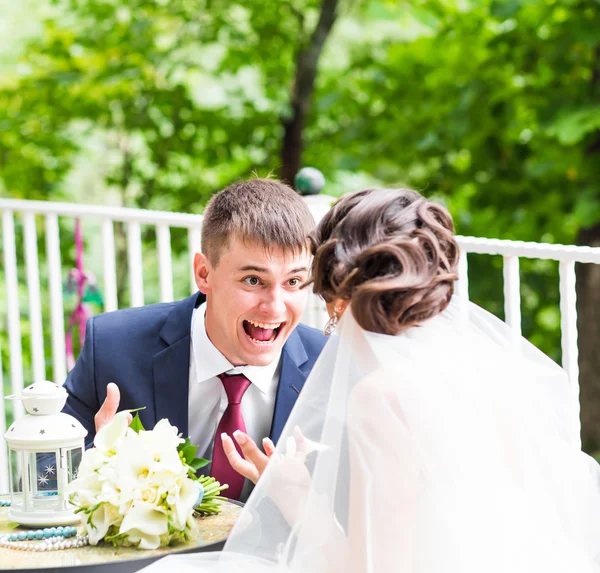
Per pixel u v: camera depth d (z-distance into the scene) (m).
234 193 2.52
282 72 7.91
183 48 7.95
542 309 7.34
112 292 3.72
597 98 6.39
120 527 1.95
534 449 2.02
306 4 7.99
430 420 1.87
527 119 7.23
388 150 7.60
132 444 1.98
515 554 1.87
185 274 9.22
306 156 8.44
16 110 8.02
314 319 3.54
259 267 2.44
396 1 7.79
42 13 9.35
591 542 2.11
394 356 1.92
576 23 6.30
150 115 8.25
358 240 1.98
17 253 7.48
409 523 1.83
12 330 3.89
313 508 1.90
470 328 2.15
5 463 3.86
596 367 6.27
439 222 2.03
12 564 1.90
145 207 8.73
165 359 2.66
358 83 8.03
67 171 8.67
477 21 7.38
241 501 2.56
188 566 1.88
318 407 2.02
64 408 2.71
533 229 7.41
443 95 7.43
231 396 2.61
